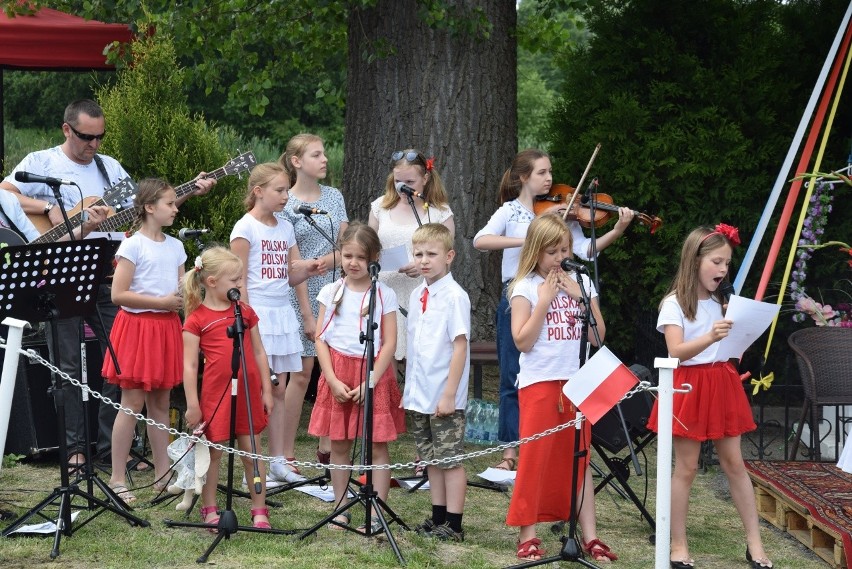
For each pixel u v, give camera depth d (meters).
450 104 7.93
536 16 11.19
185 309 5.00
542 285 4.63
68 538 4.63
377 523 5.00
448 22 7.59
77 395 6.13
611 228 7.70
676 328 4.63
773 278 7.86
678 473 4.69
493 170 8.05
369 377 4.67
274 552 4.51
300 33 10.28
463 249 8.00
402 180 5.95
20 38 8.27
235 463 6.23
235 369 4.64
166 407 5.55
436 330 4.88
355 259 5.03
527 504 4.55
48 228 6.13
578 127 7.90
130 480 5.74
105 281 6.07
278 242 5.74
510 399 6.07
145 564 4.34
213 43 9.49
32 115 20.97
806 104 7.71
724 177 7.62
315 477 5.76
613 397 4.20
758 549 4.68
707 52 7.86
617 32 7.90
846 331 6.43
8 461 6.13
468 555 4.61
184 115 8.08
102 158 6.37
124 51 8.26
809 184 7.04
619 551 4.82
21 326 4.37
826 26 7.91
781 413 8.02
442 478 4.91
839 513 4.92
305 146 6.13
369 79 8.10
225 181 7.98
